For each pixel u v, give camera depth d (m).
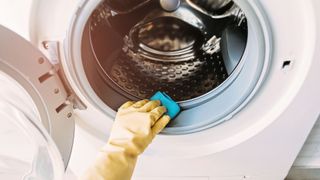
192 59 0.88
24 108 0.58
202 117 0.79
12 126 0.62
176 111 0.80
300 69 0.67
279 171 0.93
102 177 0.67
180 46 0.88
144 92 0.85
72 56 0.65
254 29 0.62
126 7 0.81
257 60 0.65
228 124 0.79
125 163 0.69
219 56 0.84
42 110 0.60
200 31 0.85
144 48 0.88
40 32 0.64
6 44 0.53
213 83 0.83
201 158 0.88
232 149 0.85
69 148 0.70
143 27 0.86
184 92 0.85
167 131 0.78
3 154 0.69
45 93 0.60
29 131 0.60
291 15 0.60
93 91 0.72
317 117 0.77
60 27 0.63
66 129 0.68
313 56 0.64
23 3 0.60
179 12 0.83
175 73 0.88
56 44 0.64
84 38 0.70
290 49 0.64
